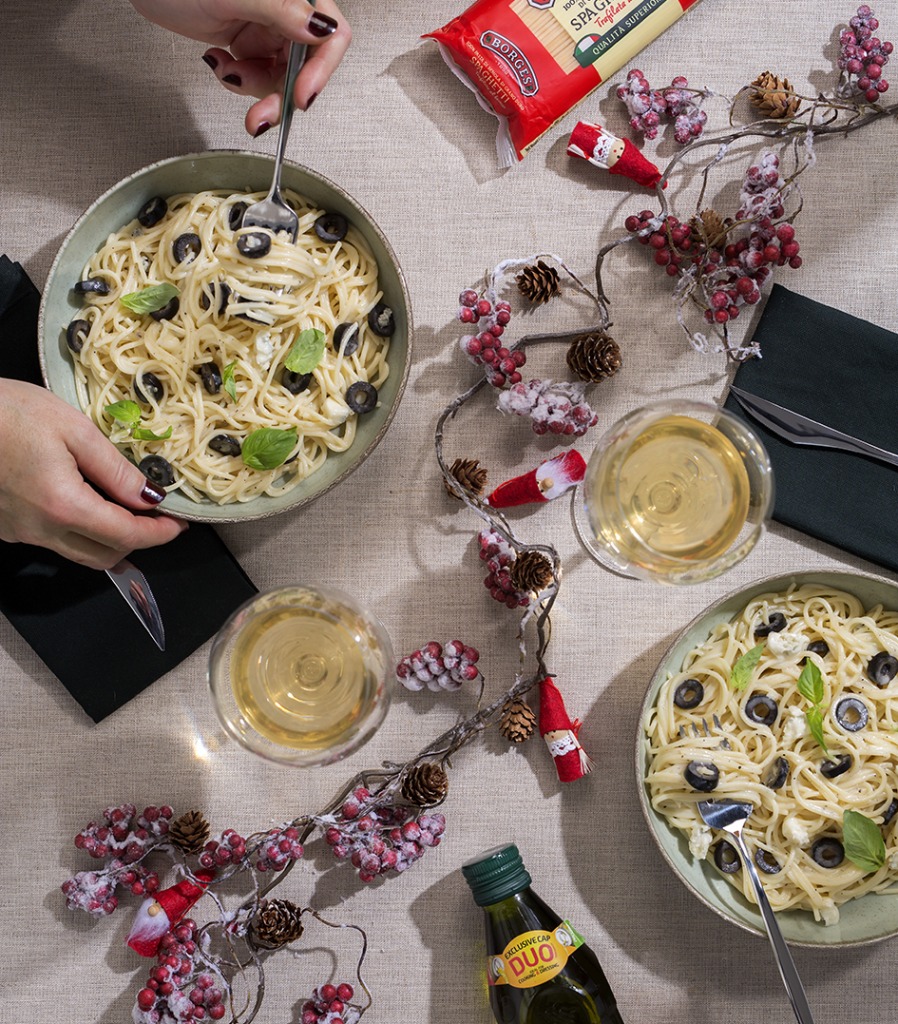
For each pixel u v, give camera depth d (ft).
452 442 2.70
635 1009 2.69
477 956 2.70
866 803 2.57
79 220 2.47
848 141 2.69
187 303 2.55
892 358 2.65
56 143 2.68
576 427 2.62
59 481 2.39
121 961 2.70
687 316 2.69
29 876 2.71
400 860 2.61
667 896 2.69
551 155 2.69
